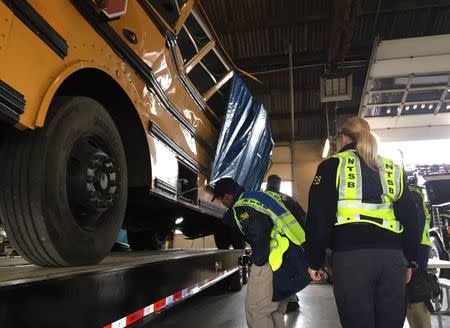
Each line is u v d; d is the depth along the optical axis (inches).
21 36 57.9
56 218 66.7
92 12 79.6
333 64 424.8
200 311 196.2
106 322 66.2
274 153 602.2
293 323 177.0
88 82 92.0
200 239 540.7
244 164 215.9
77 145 75.2
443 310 182.5
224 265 186.1
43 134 65.9
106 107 100.7
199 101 169.3
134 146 106.8
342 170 71.2
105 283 66.8
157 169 115.2
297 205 113.6
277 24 415.8
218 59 193.6
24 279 49.0
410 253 74.0
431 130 455.8
